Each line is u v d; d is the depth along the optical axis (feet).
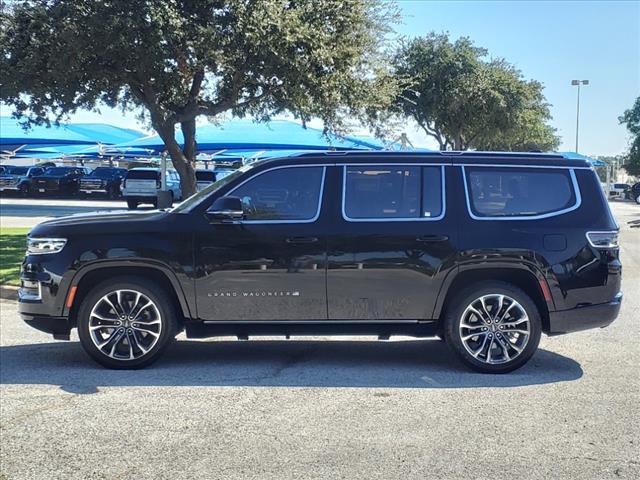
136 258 20.06
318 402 17.74
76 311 20.94
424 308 20.27
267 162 20.83
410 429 15.79
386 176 20.62
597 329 27.12
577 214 20.45
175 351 23.36
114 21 39.01
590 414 16.87
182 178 51.44
